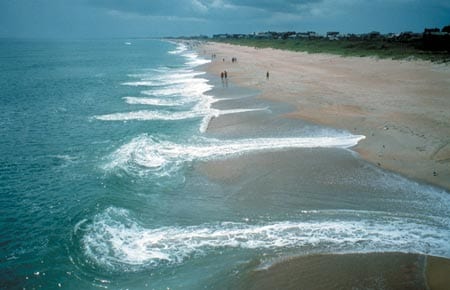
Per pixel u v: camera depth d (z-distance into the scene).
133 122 22.22
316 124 20.16
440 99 24.22
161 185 13.37
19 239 10.26
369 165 14.54
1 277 8.76
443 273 8.32
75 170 15.08
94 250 9.62
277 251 9.30
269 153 16.11
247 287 8.10
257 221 10.82
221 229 10.45
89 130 20.80
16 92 34.00
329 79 35.50
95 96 31.47
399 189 12.54
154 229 10.56
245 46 139.88
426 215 10.93
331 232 10.11
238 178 13.73
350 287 7.94
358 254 9.08
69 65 63.78
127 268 8.91
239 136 18.67
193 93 31.70
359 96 26.23
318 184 13.05
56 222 11.11
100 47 156.25
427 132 17.47
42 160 16.23
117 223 10.86
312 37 143.25
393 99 24.75
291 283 8.13
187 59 80.12
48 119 23.44
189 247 9.63
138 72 50.94
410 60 47.00
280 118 21.66
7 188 13.43
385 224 10.46
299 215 11.08
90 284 8.48
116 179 13.89
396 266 8.60
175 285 8.28
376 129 18.53
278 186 12.98
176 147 17.22
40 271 8.95
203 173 14.27
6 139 19.28
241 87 33.47
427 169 13.85
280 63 56.53
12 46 158.25
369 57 55.97
